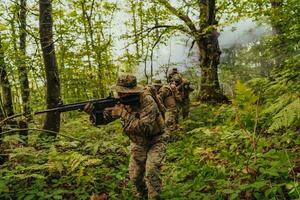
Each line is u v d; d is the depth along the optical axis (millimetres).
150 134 5121
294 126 5902
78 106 5285
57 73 7723
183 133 9352
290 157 4992
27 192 4969
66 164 5531
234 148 6160
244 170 4945
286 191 4414
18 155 5926
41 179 5293
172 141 8945
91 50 12836
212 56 14992
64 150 6641
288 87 5668
